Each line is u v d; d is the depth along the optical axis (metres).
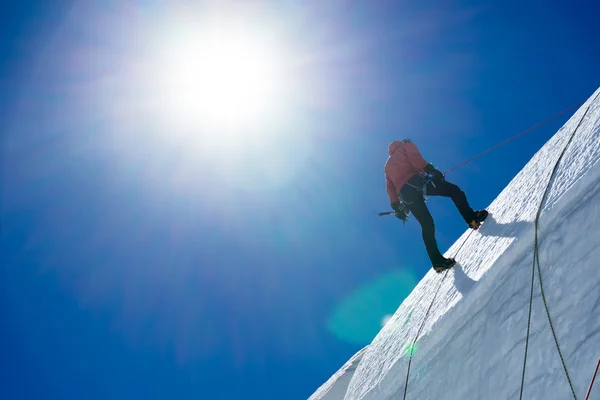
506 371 2.99
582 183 3.27
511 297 3.35
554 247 3.20
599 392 2.28
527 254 3.43
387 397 4.39
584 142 3.79
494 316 3.42
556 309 2.88
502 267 3.61
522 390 2.77
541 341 2.85
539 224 3.45
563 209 3.33
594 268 2.78
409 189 5.33
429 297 5.09
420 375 4.03
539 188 4.06
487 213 5.21
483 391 3.09
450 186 5.25
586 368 2.44
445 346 3.90
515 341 3.05
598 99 4.25
